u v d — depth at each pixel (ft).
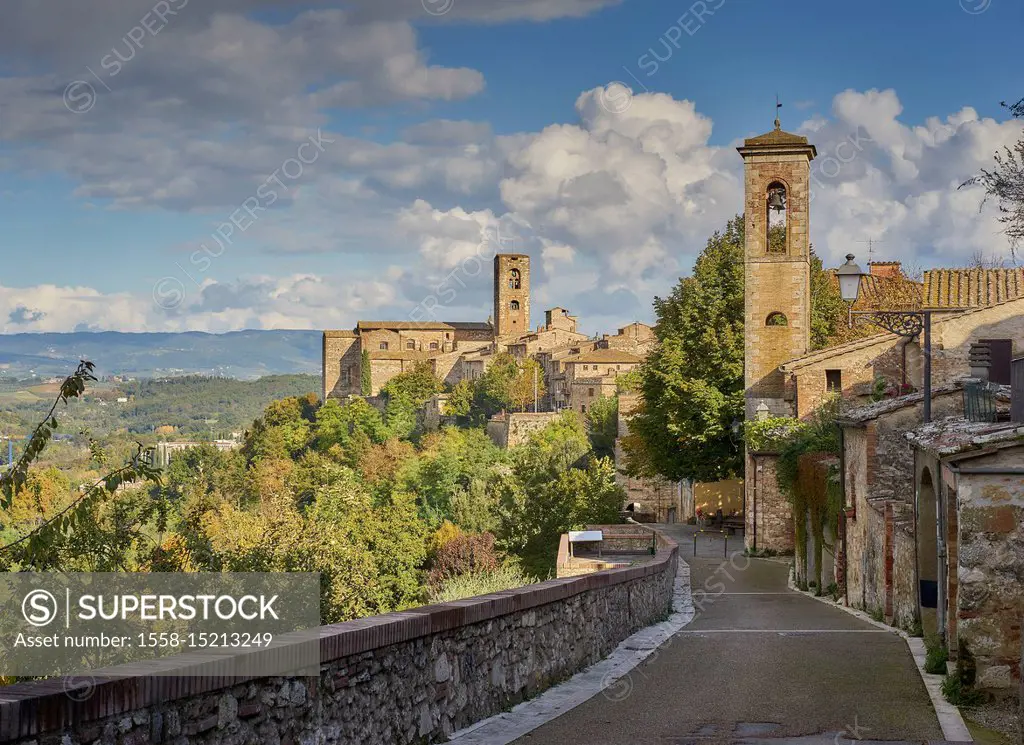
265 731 24.68
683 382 199.82
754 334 184.34
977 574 42.57
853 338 203.10
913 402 84.38
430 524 285.64
